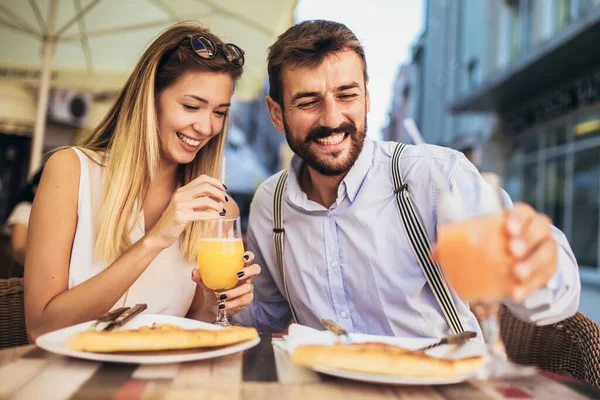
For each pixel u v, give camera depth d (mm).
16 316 1625
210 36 1740
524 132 10641
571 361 1497
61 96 6676
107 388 833
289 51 1562
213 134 1772
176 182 1915
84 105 6910
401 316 1624
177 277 1776
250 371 959
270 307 1948
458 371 875
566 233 8891
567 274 1162
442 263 837
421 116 16625
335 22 1627
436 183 1610
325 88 1548
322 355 886
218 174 1944
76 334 975
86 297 1405
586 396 860
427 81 16078
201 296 1876
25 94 6297
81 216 1653
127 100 1759
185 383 874
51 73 4238
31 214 1610
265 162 16469
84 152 1729
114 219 1668
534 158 10211
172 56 1691
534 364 1599
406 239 1624
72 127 6953
